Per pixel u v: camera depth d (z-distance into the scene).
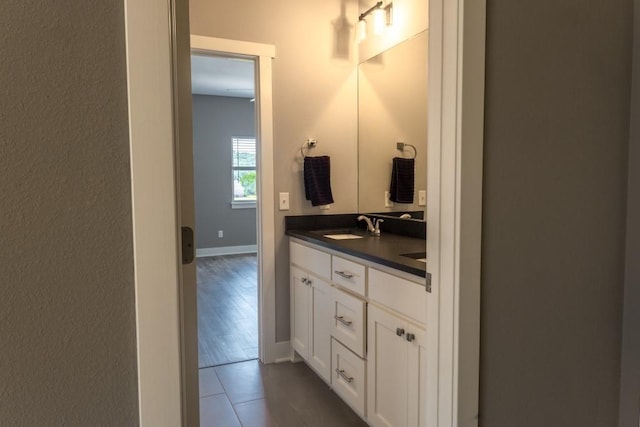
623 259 1.46
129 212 0.78
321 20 2.96
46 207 0.72
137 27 0.75
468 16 1.13
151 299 0.79
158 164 0.78
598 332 1.43
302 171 2.96
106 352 0.77
